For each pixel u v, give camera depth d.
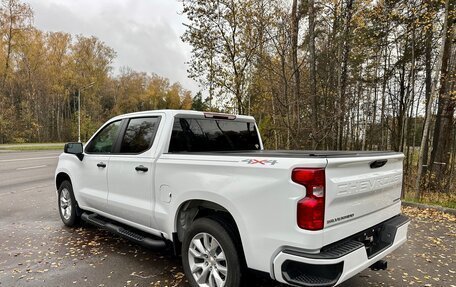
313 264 2.32
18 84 46.84
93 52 54.19
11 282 3.53
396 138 15.55
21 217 6.37
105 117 58.94
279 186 2.48
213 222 3.03
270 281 3.46
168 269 3.90
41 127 48.22
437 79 8.41
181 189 3.29
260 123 12.49
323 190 2.38
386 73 16.50
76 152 4.97
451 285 3.51
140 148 3.97
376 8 10.45
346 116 11.71
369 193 2.86
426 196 8.84
